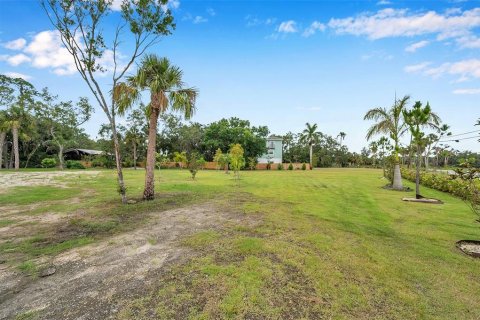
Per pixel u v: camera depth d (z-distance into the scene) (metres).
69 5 7.11
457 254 4.15
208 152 46.50
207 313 2.45
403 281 3.21
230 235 4.90
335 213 7.11
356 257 3.92
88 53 7.57
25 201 8.38
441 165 40.16
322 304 2.66
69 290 2.86
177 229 5.31
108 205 7.77
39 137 33.12
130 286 2.95
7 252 3.99
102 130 37.56
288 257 3.84
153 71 8.88
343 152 67.00
